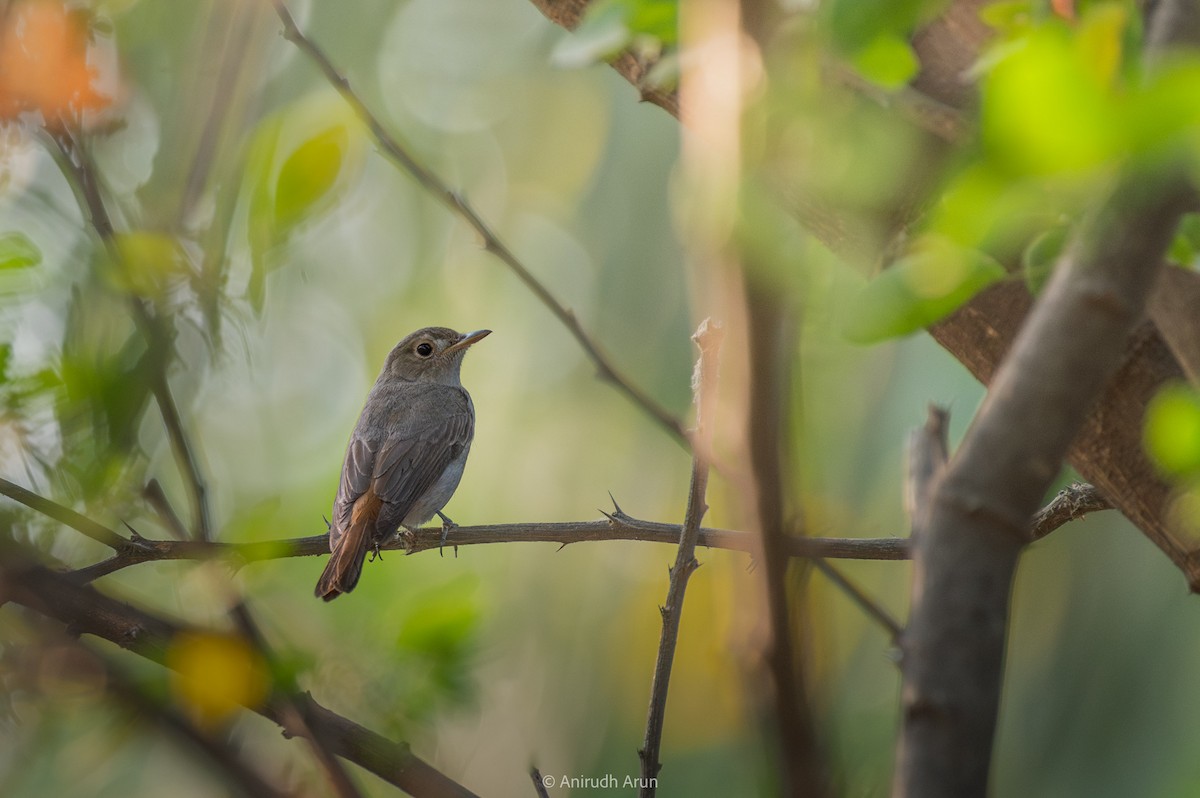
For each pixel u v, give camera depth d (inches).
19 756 194.7
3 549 187.6
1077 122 99.1
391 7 653.9
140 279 211.9
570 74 652.7
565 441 562.6
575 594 522.0
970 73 131.0
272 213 209.6
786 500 88.5
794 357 91.5
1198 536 185.8
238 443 394.9
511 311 627.8
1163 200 99.7
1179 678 370.9
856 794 144.8
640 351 546.0
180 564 213.9
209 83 265.3
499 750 493.4
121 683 189.8
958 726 96.9
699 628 458.6
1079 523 405.1
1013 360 103.3
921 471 207.3
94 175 216.4
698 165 98.8
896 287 125.6
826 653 93.8
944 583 100.0
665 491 535.5
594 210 571.2
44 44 212.2
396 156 254.4
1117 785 367.6
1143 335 189.5
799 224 113.3
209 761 190.5
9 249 213.6
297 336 536.7
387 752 188.9
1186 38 103.3
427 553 535.2
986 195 120.0
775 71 103.5
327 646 219.8
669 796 434.6
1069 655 395.2
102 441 213.8
